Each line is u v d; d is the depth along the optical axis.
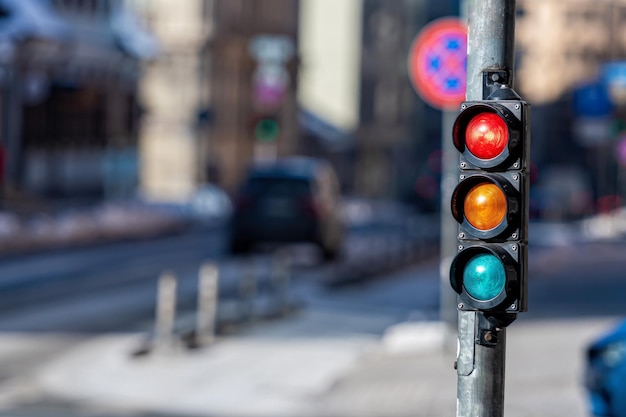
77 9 78.56
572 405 17.66
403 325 27.31
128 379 20.14
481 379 8.48
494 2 8.63
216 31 106.75
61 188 76.25
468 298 8.29
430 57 22.55
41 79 67.06
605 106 83.44
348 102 156.75
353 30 156.50
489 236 8.30
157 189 104.38
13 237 48.22
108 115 82.88
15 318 27.48
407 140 165.12
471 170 8.47
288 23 127.81
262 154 119.56
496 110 8.34
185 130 104.38
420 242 59.09
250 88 115.50
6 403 17.73
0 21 60.38
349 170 153.88
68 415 16.92
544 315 29.92
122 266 41.88
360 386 19.69
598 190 130.38
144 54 85.31
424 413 17.23
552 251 63.88
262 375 20.86
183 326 25.77
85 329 25.88
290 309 30.45
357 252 53.38
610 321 28.34
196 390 19.34
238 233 45.38
